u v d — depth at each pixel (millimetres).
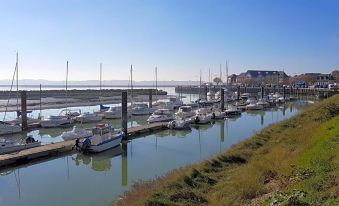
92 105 94750
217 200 16703
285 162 19500
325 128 26469
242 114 75188
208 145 40531
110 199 22594
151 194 18297
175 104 85000
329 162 16016
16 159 31516
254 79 198250
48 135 49906
